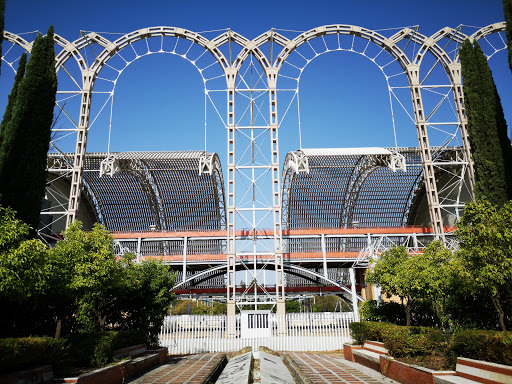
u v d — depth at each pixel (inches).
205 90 1309.1
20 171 625.6
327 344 1053.8
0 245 406.6
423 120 1336.1
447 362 427.2
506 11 609.9
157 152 1605.6
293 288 1833.2
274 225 1247.5
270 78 1327.5
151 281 856.9
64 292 525.3
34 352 356.5
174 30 1337.4
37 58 690.2
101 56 1326.3
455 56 1385.3
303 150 1651.1
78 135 1257.4
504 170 701.3
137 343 701.9
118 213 2027.6
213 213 2012.8
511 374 304.3
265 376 431.2
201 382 466.6
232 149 1278.3
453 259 590.6
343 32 1364.4
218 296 1844.2
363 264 1250.6
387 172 1866.4
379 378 509.0
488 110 738.8
